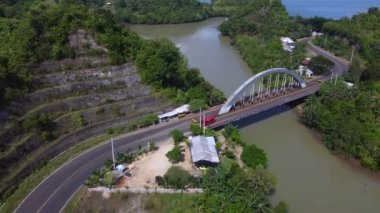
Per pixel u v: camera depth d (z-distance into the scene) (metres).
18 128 85.00
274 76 136.38
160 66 111.44
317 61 146.00
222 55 178.12
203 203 71.00
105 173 79.75
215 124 101.56
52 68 102.56
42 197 74.00
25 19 117.31
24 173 79.44
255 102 116.56
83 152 89.19
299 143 103.75
